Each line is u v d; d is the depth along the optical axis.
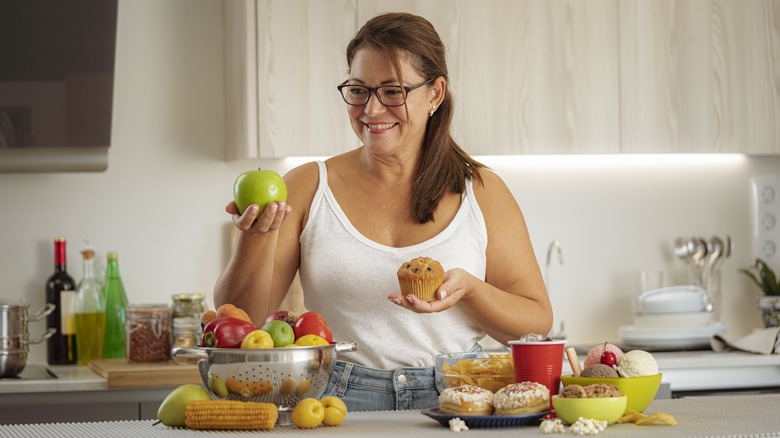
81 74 2.63
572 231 3.22
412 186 1.65
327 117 2.75
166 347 2.55
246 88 2.71
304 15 2.75
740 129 3.00
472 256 1.64
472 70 2.84
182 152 3.00
